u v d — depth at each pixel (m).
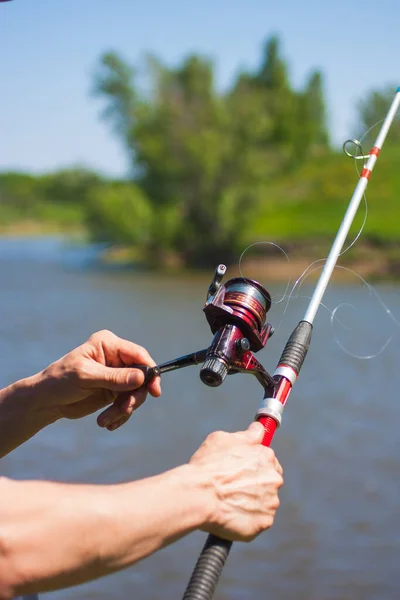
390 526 8.48
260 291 1.82
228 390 14.96
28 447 10.98
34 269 42.66
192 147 37.69
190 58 38.50
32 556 1.18
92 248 57.75
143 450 11.20
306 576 7.43
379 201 38.69
